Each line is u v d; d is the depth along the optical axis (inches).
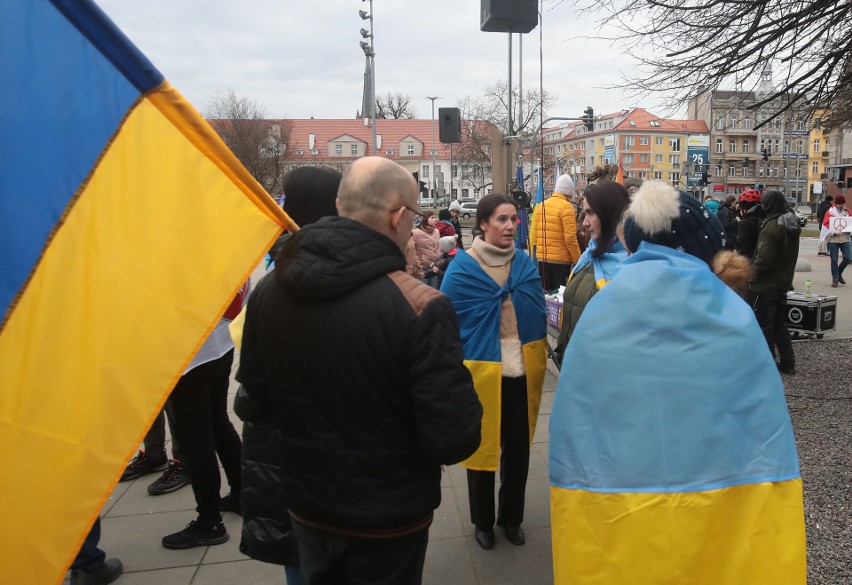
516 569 115.0
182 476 150.6
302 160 1909.4
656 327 68.2
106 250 64.3
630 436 68.1
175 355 67.2
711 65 206.7
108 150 63.4
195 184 67.5
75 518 63.7
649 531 67.1
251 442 76.4
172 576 114.7
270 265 100.9
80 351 63.6
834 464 151.9
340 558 65.7
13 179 59.9
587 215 112.7
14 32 59.4
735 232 366.9
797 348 272.2
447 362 62.5
